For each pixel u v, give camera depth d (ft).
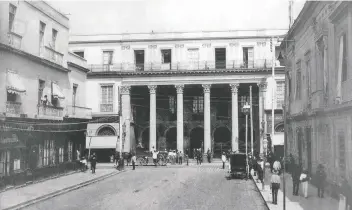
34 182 81.00
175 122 177.27
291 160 83.10
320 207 51.88
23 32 80.43
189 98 178.70
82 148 113.91
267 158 121.29
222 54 171.83
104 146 151.94
